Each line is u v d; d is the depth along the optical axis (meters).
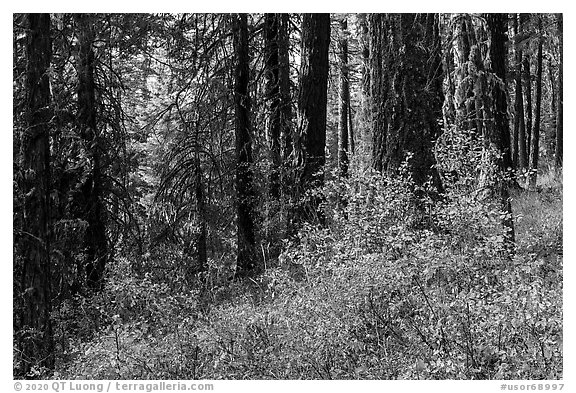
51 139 10.49
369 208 5.97
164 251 11.73
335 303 5.39
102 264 10.92
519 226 9.60
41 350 7.83
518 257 5.11
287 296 5.95
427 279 5.16
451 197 5.69
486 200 6.24
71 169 10.61
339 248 5.91
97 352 5.87
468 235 5.20
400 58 8.36
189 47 12.39
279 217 11.13
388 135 8.37
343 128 22.00
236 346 5.70
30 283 7.94
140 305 6.93
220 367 5.44
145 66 12.48
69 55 10.66
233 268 12.27
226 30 12.34
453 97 10.20
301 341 5.34
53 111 8.88
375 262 5.27
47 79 8.11
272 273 7.11
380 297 5.39
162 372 5.64
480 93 8.70
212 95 12.29
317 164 10.92
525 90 26.05
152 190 12.98
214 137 12.80
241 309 6.37
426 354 4.82
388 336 5.34
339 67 21.34
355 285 5.29
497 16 8.66
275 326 5.71
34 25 7.98
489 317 4.56
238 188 11.71
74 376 5.84
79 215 10.81
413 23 8.43
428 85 8.38
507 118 8.68
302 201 10.31
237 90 12.18
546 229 8.56
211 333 6.02
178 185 12.38
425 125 8.27
